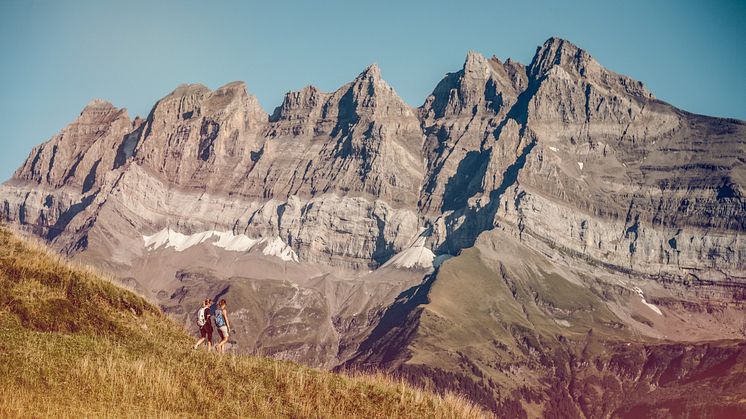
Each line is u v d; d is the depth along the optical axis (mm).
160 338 74438
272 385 68250
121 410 59906
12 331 64875
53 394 59469
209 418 62312
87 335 70062
